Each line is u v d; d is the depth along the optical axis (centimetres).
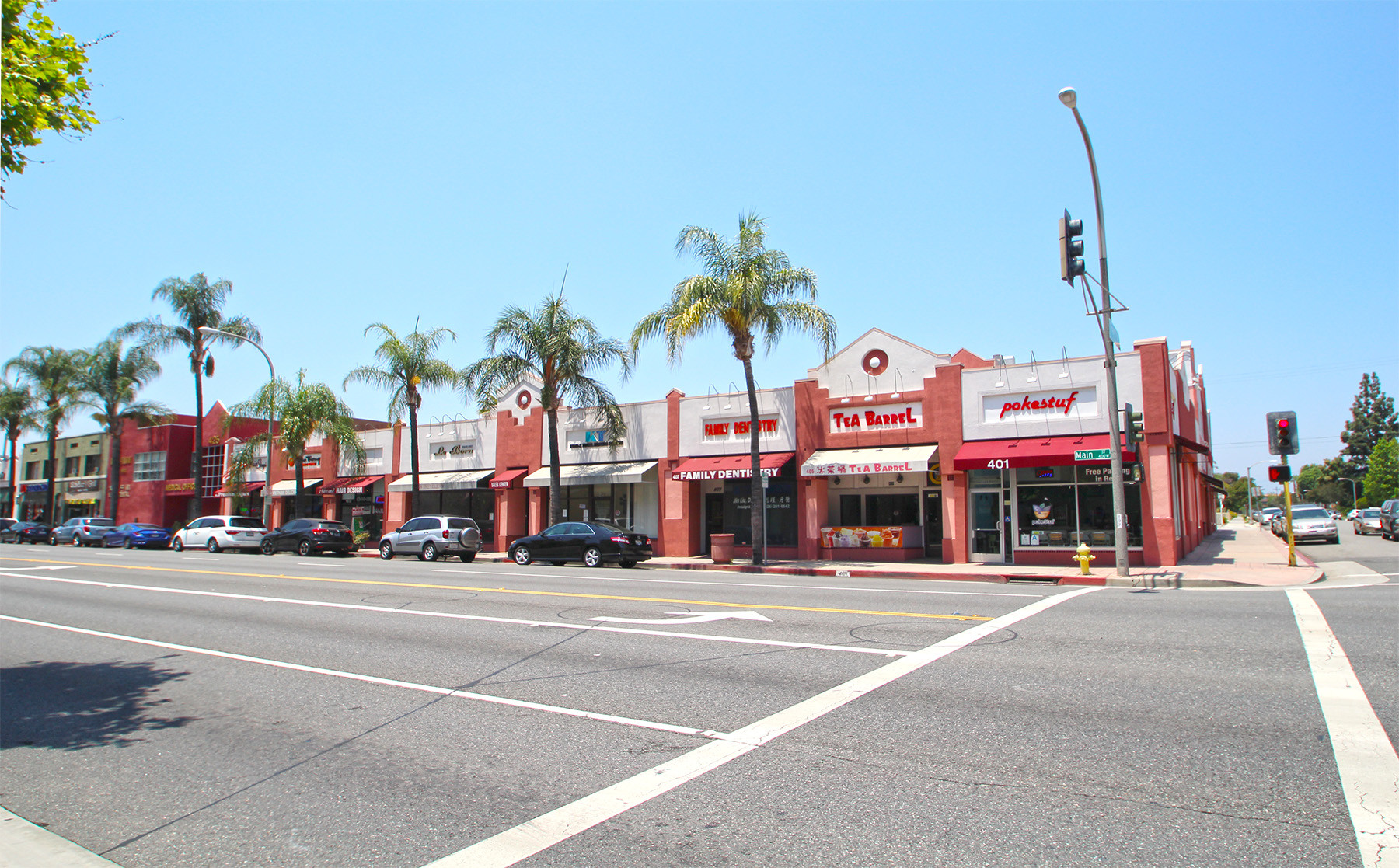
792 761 554
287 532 3316
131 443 5412
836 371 2603
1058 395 2247
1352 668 764
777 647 947
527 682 807
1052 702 680
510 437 3378
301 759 585
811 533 2578
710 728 635
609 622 1160
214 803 505
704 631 1066
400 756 586
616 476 2917
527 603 1384
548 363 2920
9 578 2039
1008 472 2325
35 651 1027
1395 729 585
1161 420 2128
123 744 629
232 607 1404
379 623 1188
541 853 419
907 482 2616
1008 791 489
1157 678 754
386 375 3375
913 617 1159
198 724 681
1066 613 1177
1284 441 2027
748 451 2742
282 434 3862
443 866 407
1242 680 736
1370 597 1290
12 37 719
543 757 577
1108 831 430
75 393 5100
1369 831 420
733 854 413
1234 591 1509
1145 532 2138
